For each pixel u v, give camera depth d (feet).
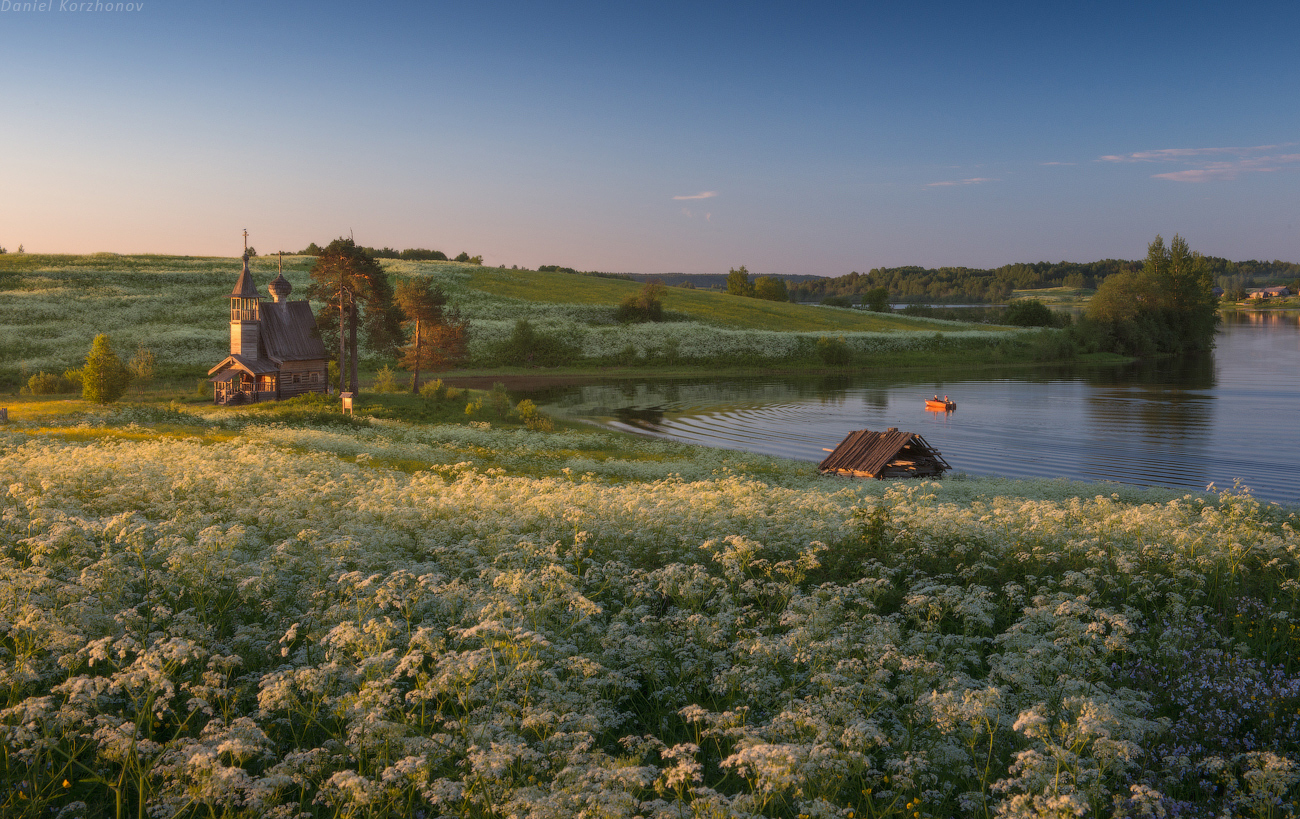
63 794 21.45
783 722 23.34
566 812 18.52
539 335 397.80
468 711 25.04
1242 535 45.29
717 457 146.10
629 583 38.65
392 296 245.86
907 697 27.48
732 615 33.30
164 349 321.93
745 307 558.97
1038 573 40.60
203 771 19.36
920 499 66.90
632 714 28.07
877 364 390.42
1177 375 334.85
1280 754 24.39
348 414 180.45
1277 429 190.90
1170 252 463.01
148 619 31.58
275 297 236.02
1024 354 417.69
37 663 25.46
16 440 109.29
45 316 356.18
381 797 20.16
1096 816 21.04
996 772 23.86
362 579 32.73
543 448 151.74
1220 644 32.73
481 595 31.53
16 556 38.58
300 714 26.27
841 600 34.14
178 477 63.05
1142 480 133.39
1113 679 29.04
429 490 66.03
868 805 22.22
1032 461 151.53
